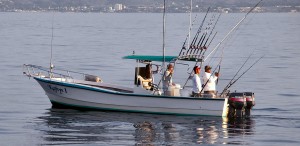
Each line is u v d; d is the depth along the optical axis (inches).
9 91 2701.8
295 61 4264.3
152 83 2156.7
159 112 2118.6
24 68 3585.1
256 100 2524.6
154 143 1753.2
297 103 2452.0
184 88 2196.1
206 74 2118.6
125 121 2031.3
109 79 3152.1
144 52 4879.4
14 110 2225.6
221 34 7313.0
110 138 1804.9
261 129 1947.6
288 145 1758.1
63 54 4680.1
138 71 2162.9
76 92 2194.9
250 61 4247.0
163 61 2146.9
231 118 2095.2
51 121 2032.5
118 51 4985.2
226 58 4436.5
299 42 6338.6
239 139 1815.9
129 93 2128.4
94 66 3784.5
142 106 2128.4
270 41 6486.2
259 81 3164.4
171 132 1888.5
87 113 2158.0
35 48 5270.7
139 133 1870.1
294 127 1983.3
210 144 1752.0
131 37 7165.4
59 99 2236.7
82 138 1802.4
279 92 2770.7
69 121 2032.5
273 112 2240.4
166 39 6678.2
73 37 7126.0
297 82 3132.4
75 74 3388.3
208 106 2076.8
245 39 6771.7
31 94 2613.2
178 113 2101.4
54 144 1732.3
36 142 1753.2
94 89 2162.9
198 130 1918.1
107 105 2166.6
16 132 1876.2
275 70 3681.1
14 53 4722.0
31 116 2116.1
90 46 5580.7
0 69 3538.4
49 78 2272.4
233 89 2876.5
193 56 2138.3
